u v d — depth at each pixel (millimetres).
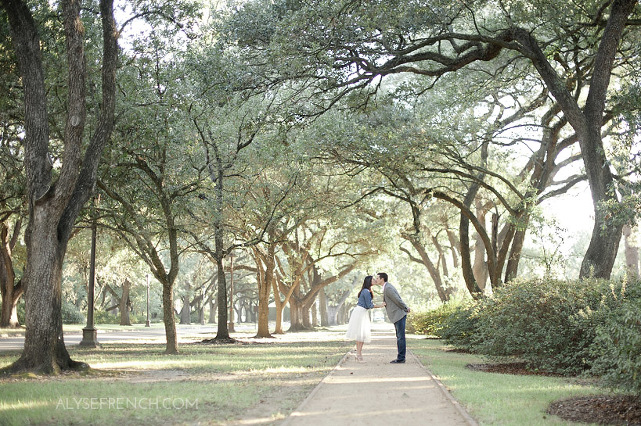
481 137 24484
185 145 19578
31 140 13203
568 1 18672
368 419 6801
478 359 16531
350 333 15203
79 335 37156
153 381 11266
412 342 27312
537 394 9039
